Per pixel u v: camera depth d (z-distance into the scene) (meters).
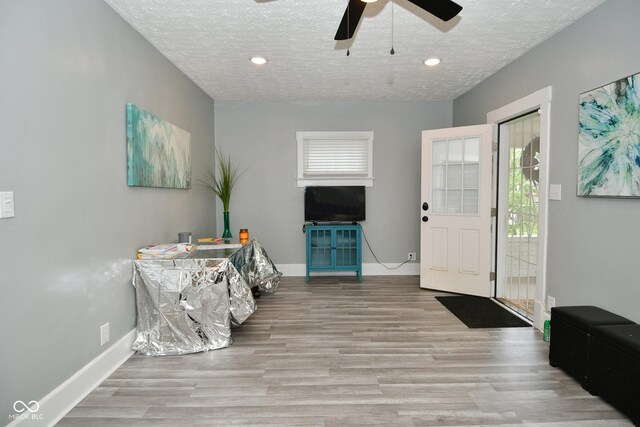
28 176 1.68
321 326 3.18
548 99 2.92
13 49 1.59
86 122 2.11
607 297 2.37
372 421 1.84
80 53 2.05
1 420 1.54
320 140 5.08
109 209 2.34
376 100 4.95
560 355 2.34
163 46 3.05
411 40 2.98
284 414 1.90
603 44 2.37
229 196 4.68
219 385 2.19
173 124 3.47
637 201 2.13
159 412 1.92
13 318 1.60
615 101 2.24
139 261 2.62
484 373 2.33
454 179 4.23
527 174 3.64
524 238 3.71
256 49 3.14
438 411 1.93
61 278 1.90
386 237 5.16
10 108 1.57
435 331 3.05
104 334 2.29
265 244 5.12
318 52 3.22
